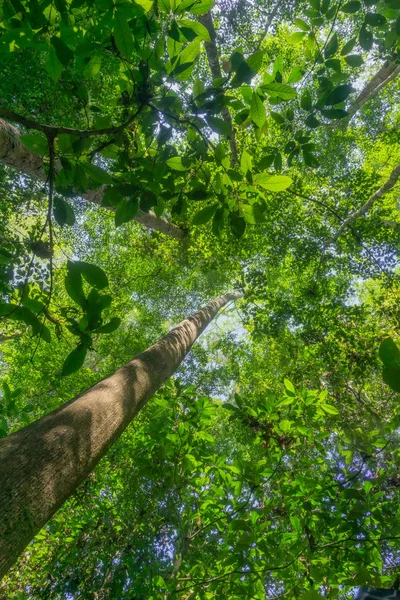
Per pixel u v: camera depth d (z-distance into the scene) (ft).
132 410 11.02
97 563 15.23
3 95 17.17
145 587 13.14
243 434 22.02
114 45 5.59
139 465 14.46
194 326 22.06
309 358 22.52
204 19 17.47
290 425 13.73
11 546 5.57
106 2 4.73
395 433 18.06
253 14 26.86
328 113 7.32
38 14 5.23
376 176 25.85
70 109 17.33
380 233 24.90
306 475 12.92
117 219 6.89
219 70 19.99
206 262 29.84
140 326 33.91
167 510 16.24
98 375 28.50
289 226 25.50
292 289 28.60
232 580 11.11
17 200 23.24
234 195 7.04
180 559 12.78
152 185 6.79
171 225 28.68
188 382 31.73
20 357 26.43
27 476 6.42
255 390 31.83
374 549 10.97
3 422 11.91
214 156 6.81
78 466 7.63
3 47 5.63
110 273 32.24
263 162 7.09
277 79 6.05
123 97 6.77
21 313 5.14
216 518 13.21
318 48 9.47
